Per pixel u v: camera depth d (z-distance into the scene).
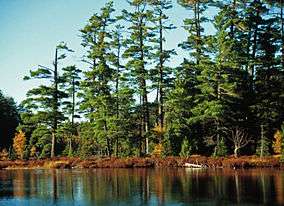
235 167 43.75
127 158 51.34
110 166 48.41
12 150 68.25
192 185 28.34
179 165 46.78
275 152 50.72
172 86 61.25
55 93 60.47
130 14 62.69
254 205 20.41
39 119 59.69
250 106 53.75
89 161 50.56
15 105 106.19
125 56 62.12
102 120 58.44
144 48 61.94
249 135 54.16
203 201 21.84
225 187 26.83
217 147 51.19
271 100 55.03
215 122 52.62
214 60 53.94
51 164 50.44
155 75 61.81
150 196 23.94
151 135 57.44
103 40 65.25
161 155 52.22
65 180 33.78
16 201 23.19
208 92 54.00
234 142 51.31
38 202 22.73
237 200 21.84
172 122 55.84
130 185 29.25
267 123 54.03
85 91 64.44
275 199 21.83
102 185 29.67
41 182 32.56
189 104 55.50
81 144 65.00
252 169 41.81
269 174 35.19
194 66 58.62
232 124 52.56
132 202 22.06
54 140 60.19
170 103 55.59
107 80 63.50
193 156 49.59
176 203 21.47
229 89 52.22
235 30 59.22
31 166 51.94
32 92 59.69
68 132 61.06
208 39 55.94
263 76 58.72
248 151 54.22
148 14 62.12
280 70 59.31
